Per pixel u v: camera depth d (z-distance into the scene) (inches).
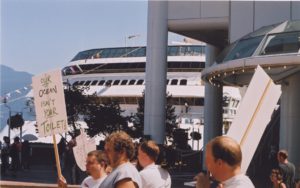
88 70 3440.0
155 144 256.2
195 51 3339.1
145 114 1395.2
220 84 1179.3
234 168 152.5
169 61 3299.7
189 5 1350.9
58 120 298.4
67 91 2127.2
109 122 2203.5
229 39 1283.2
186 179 1140.5
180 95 3125.0
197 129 2930.6
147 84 1393.9
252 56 939.3
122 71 3331.7
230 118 3063.5
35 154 1616.6
